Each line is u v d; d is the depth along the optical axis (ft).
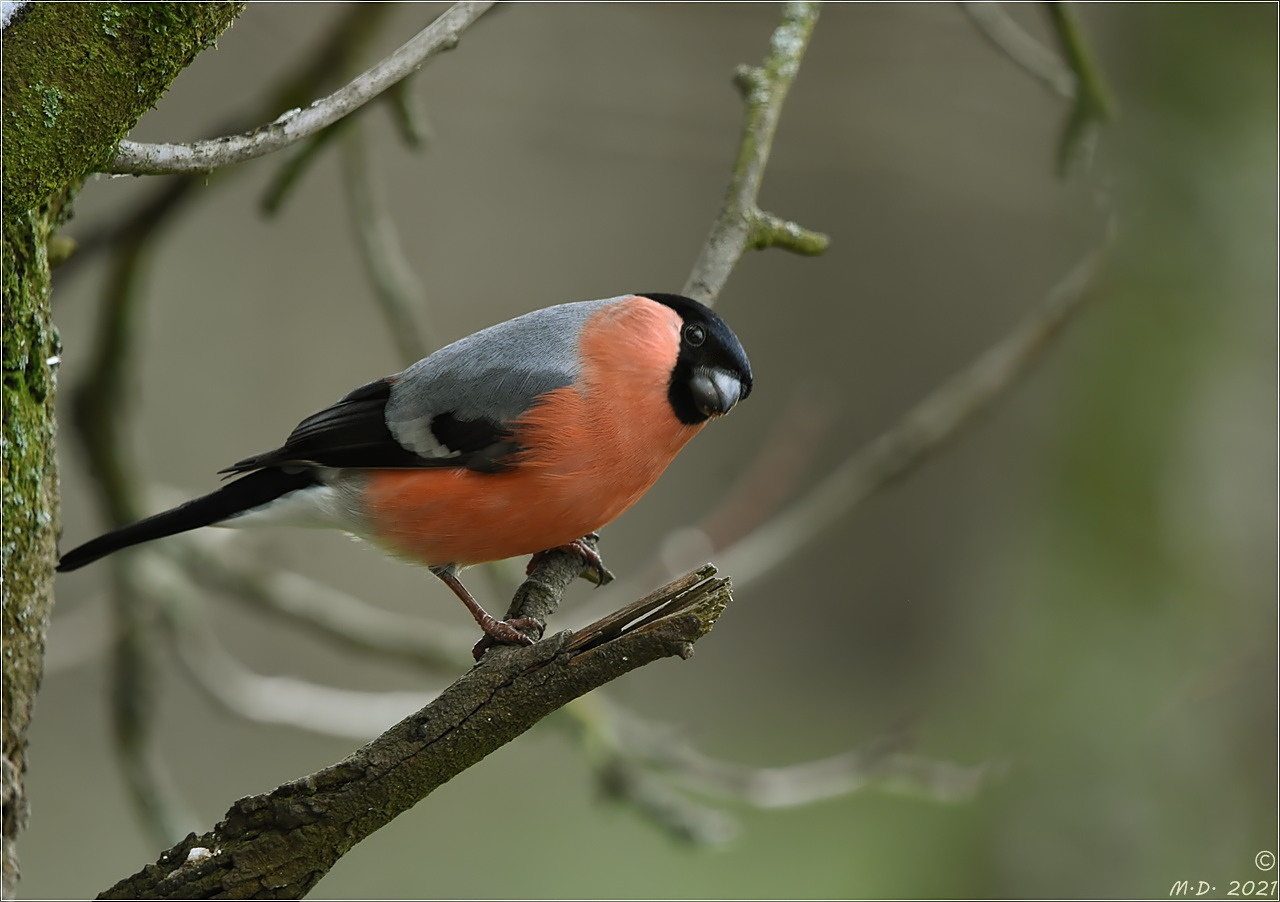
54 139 13.94
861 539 57.57
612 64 40.65
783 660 56.44
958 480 56.49
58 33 13.97
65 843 39.75
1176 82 37.45
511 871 41.68
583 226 57.72
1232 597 39.14
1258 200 37.11
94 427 27.50
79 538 41.32
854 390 58.54
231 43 39.40
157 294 48.67
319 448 21.75
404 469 21.57
